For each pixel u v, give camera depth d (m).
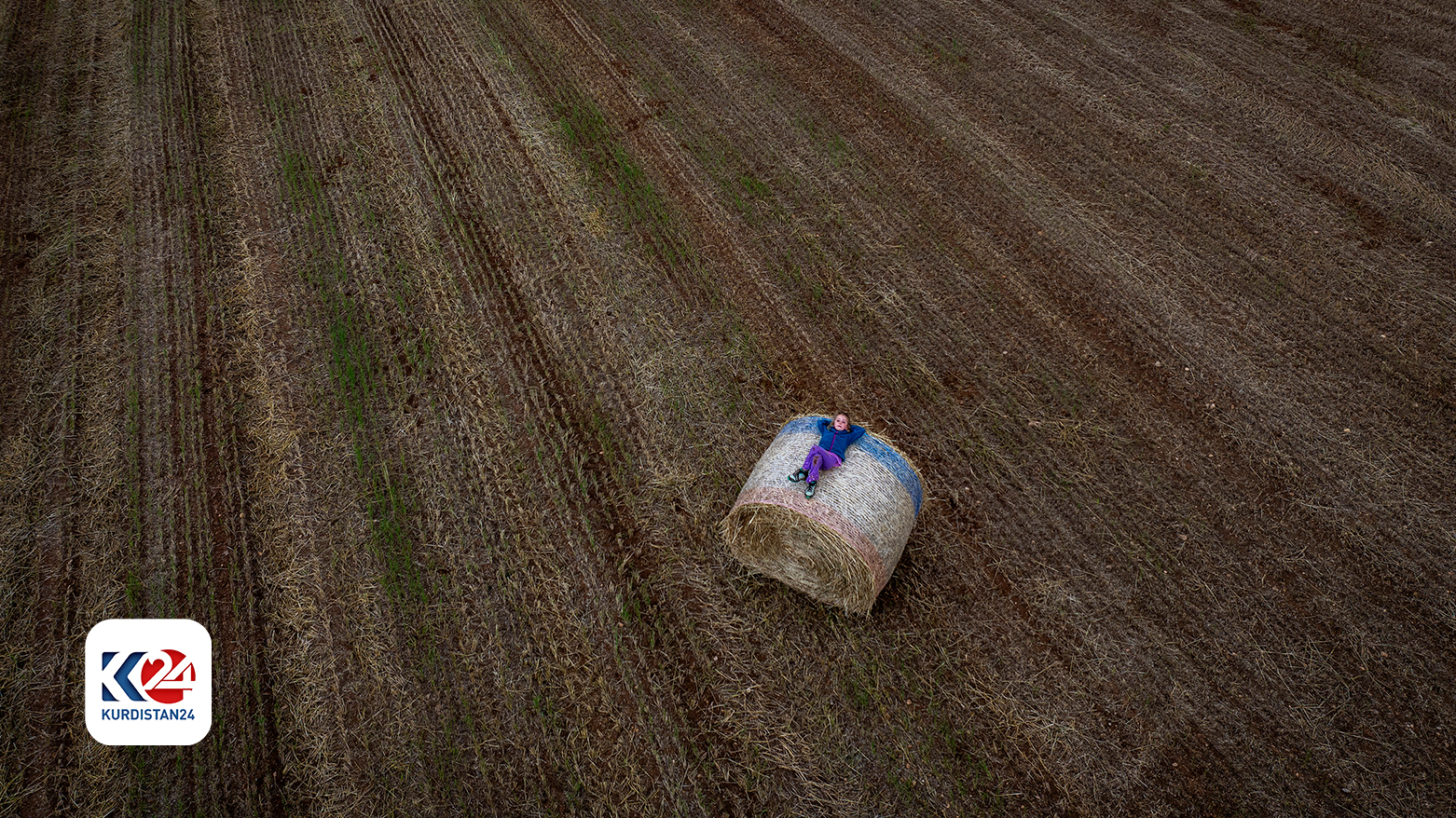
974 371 8.70
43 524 7.61
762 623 6.77
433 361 9.04
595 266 10.09
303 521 7.60
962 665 6.44
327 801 5.89
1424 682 6.20
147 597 7.08
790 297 9.60
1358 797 5.69
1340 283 9.30
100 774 6.04
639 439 8.20
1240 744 5.95
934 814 5.75
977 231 10.34
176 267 10.28
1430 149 10.92
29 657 6.68
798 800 5.85
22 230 10.82
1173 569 6.95
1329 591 6.75
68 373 9.01
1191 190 10.66
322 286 9.99
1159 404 8.24
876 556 6.18
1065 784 5.83
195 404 8.67
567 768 6.02
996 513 7.42
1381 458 7.63
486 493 7.78
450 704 6.37
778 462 6.59
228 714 6.37
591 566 7.19
